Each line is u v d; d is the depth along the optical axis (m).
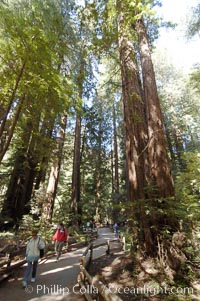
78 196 20.52
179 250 6.30
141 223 7.09
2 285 6.07
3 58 6.59
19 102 7.79
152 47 11.64
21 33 6.02
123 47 8.79
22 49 6.36
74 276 7.17
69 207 19.47
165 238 6.62
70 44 9.09
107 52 7.77
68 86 7.80
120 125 29.56
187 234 6.62
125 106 8.62
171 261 6.26
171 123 27.14
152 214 6.85
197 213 7.01
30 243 6.36
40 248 6.41
